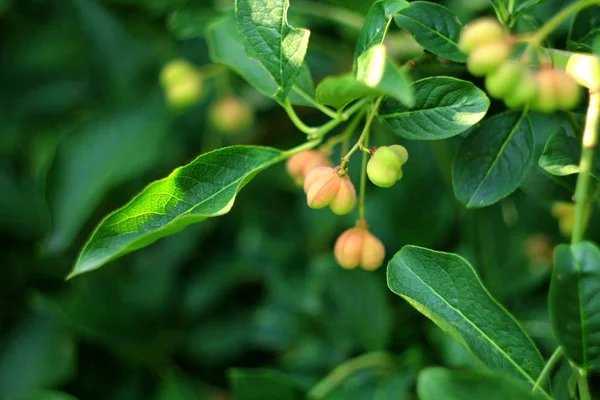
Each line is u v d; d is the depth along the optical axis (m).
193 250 0.56
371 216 0.50
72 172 0.55
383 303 0.48
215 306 0.55
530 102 0.37
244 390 0.47
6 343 0.56
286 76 0.39
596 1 0.36
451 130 0.38
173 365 0.55
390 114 0.39
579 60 0.38
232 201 0.38
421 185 0.49
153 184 0.39
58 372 0.54
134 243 0.38
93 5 0.56
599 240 0.44
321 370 0.49
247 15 0.39
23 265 0.57
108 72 0.57
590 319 0.37
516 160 0.40
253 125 0.55
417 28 0.40
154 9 0.55
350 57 0.52
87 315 0.54
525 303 0.47
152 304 0.55
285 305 0.52
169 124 0.56
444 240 0.50
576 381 0.38
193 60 0.56
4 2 0.56
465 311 0.38
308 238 0.54
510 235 0.47
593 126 0.37
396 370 0.47
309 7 0.49
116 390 0.55
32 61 0.57
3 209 0.57
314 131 0.40
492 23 0.37
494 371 0.37
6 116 0.57
